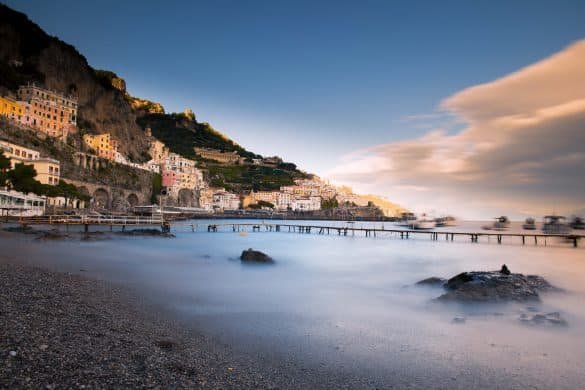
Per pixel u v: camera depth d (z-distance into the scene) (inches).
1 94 5187.0
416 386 420.8
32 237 1834.4
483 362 496.1
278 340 553.0
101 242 1973.4
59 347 390.0
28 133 4702.3
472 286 876.0
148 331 525.7
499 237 3292.3
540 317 695.7
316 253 2064.5
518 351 538.6
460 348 546.6
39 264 1059.3
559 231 6156.5
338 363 475.5
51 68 7352.4
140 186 6446.9
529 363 496.4
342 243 2940.5
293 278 1158.3
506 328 645.3
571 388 429.1
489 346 557.3
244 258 1470.2
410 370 463.2
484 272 1002.1
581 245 3110.2
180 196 7765.8
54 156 4825.3
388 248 2559.1
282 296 882.1
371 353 516.4
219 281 1053.8
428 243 3125.0
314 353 506.3
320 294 919.7
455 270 1462.8
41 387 300.8
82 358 374.3
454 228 7367.1
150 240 2352.4
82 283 808.3
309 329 617.9
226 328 597.6
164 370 386.6
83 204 4741.6
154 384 347.6
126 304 677.9
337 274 1280.8
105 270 1099.3
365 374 445.7
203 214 7623.0
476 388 422.3
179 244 2225.6
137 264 1291.8
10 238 1723.7
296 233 4384.8
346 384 414.6
